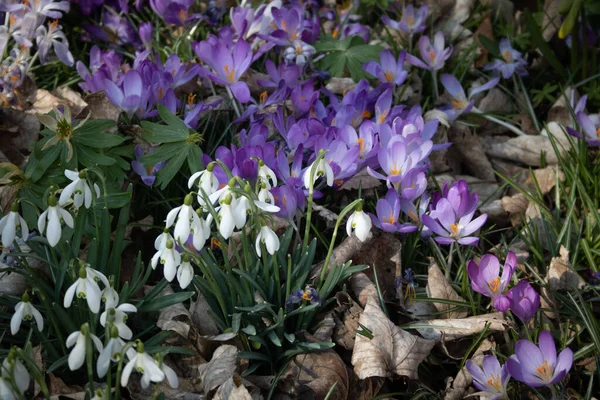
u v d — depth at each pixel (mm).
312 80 1537
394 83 1617
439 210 1396
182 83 1556
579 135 1573
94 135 1435
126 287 1329
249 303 1347
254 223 1350
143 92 1503
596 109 1729
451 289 1418
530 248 1482
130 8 1814
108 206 1383
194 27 1721
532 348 1298
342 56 1676
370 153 1467
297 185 1419
